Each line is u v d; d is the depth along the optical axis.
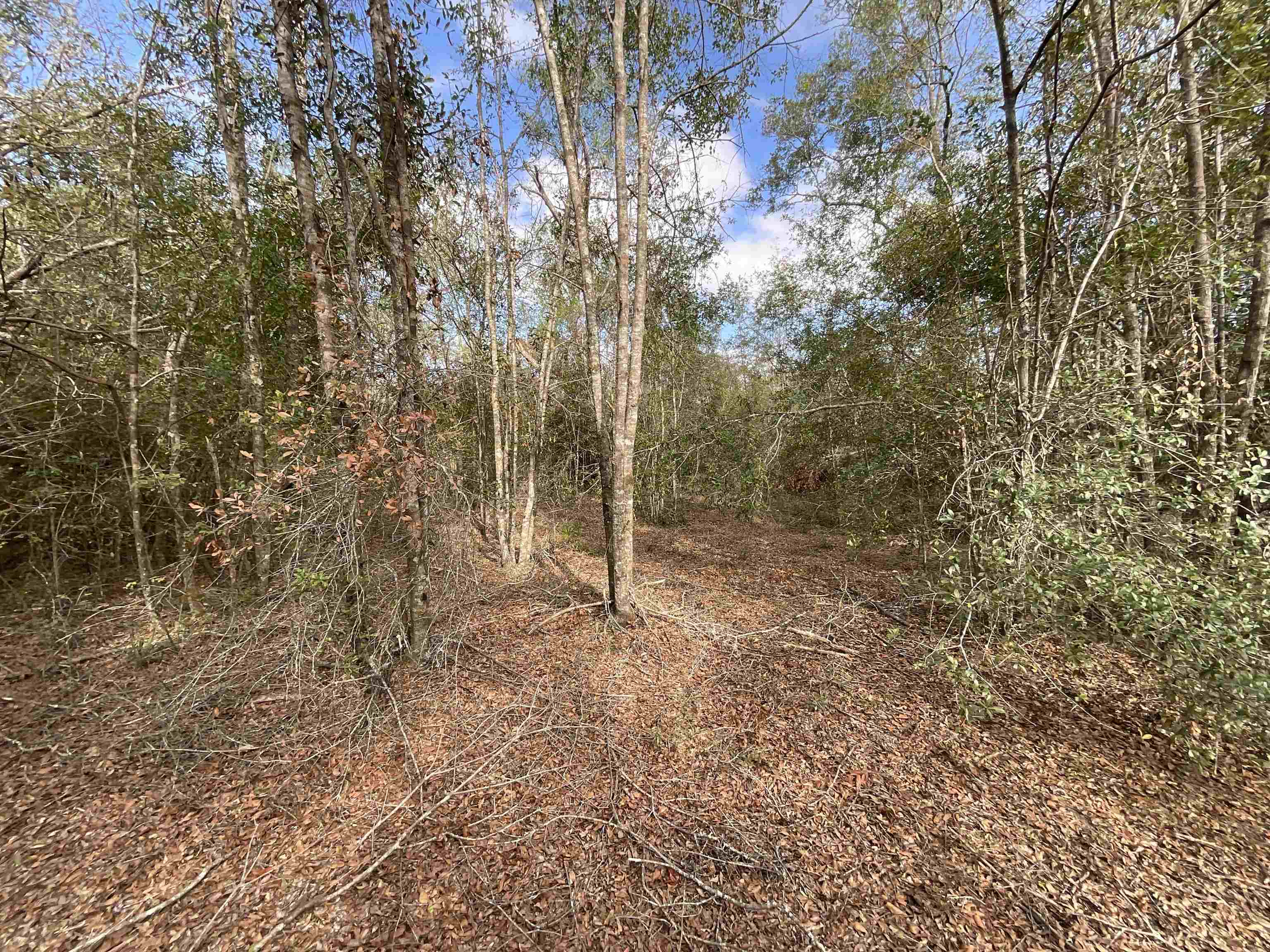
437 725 3.88
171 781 3.35
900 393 6.15
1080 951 2.24
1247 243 3.86
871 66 7.78
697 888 2.58
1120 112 4.55
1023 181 4.89
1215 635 2.93
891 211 8.05
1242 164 3.96
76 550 6.80
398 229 4.23
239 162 5.99
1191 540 3.52
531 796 3.18
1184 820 2.91
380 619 4.44
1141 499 4.12
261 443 5.98
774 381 11.65
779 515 11.88
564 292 9.27
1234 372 4.40
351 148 4.69
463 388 8.18
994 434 4.54
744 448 7.86
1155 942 2.27
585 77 6.51
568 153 5.10
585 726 3.87
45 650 5.34
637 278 5.01
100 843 2.87
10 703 4.39
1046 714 3.91
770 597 6.71
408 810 3.06
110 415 6.27
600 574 7.80
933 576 5.81
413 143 5.10
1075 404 4.07
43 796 3.24
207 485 7.66
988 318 5.59
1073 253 4.95
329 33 4.03
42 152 4.53
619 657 4.96
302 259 6.33
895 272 7.12
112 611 6.27
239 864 2.72
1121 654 4.57
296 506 3.83
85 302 5.57
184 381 6.48
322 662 4.36
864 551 8.71
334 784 3.30
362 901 2.49
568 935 2.35
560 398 10.65
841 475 8.09
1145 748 3.49
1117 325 4.74
